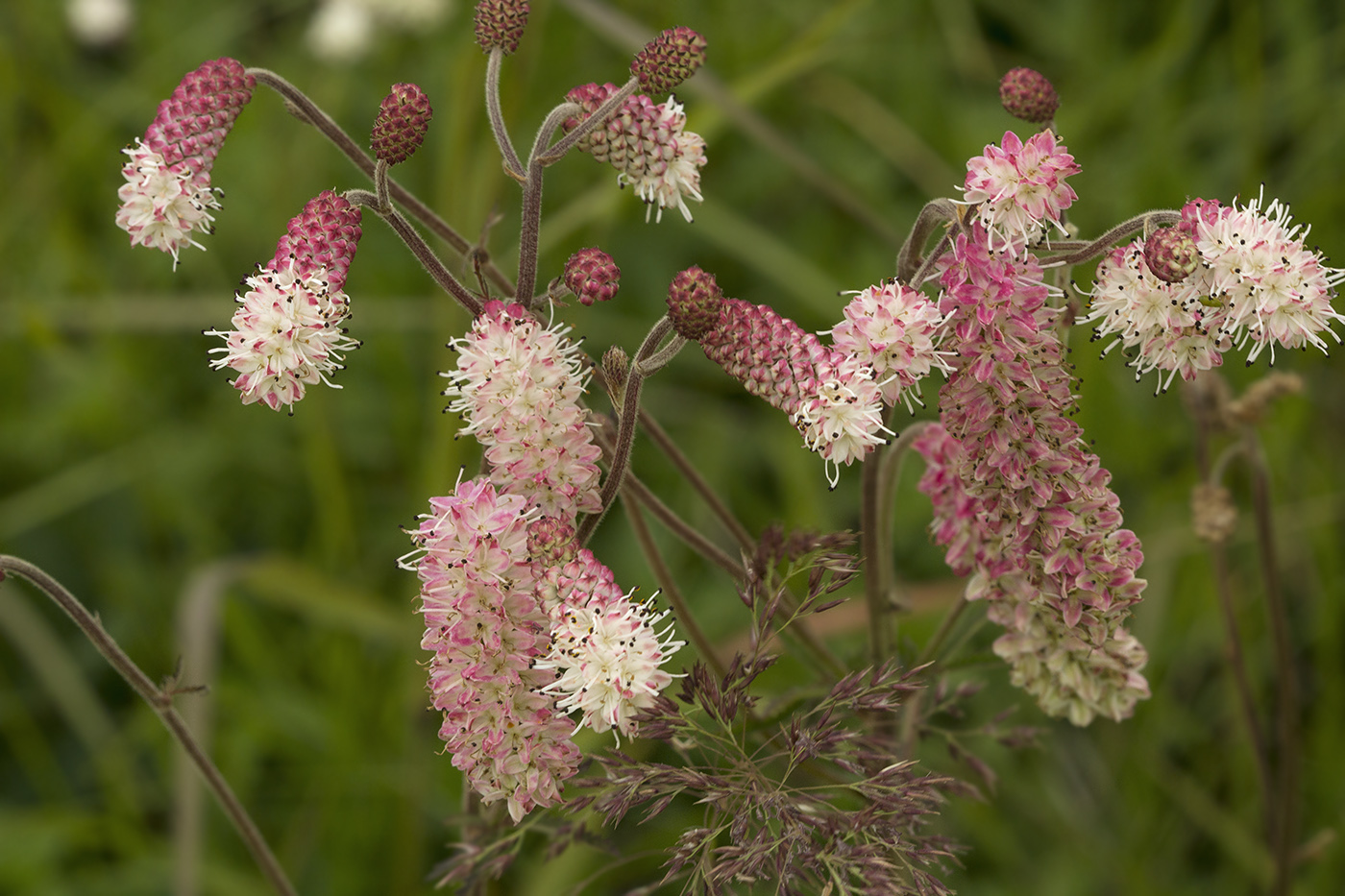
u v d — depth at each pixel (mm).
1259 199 548
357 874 732
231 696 770
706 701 565
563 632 544
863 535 607
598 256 562
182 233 564
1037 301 554
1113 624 576
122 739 778
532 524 551
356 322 846
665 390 872
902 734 611
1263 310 543
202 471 884
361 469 889
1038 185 548
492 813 601
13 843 733
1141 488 816
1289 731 667
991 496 570
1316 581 771
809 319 885
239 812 612
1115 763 736
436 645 551
